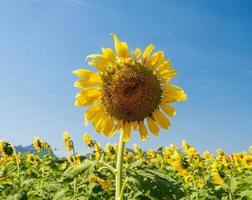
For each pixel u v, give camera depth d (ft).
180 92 2.70
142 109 2.63
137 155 8.75
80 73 2.60
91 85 2.63
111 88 2.60
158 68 2.69
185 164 5.10
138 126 2.67
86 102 2.63
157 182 2.14
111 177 4.42
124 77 2.60
